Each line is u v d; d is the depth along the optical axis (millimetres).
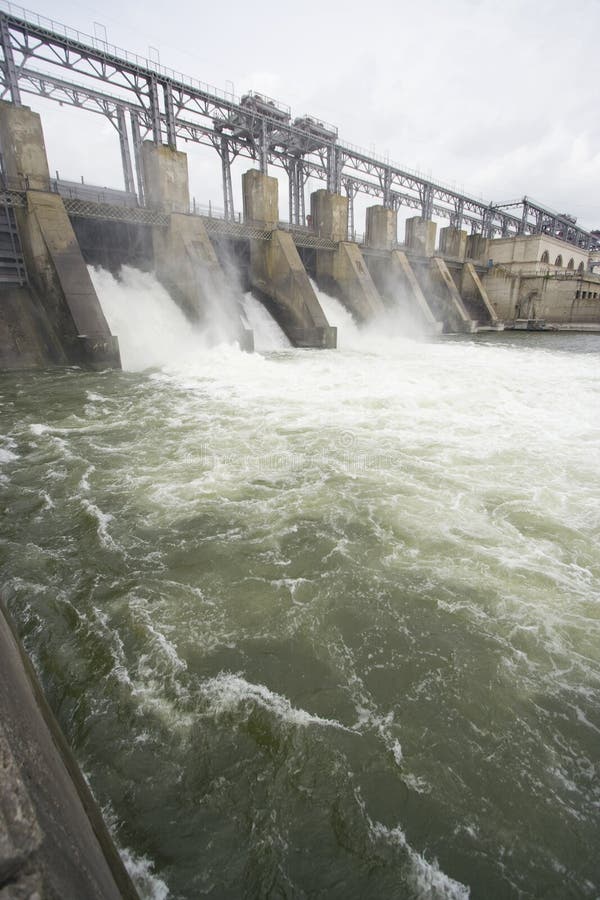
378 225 42906
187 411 13719
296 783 3541
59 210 20656
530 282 53312
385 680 4477
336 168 37625
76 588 5789
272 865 3043
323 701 4242
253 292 33438
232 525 7250
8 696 2225
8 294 21828
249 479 8961
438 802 3420
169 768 3645
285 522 7332
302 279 30422
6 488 8516
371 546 6688
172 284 27000
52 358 21094
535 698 4289
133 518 7449
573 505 8031
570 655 4777
